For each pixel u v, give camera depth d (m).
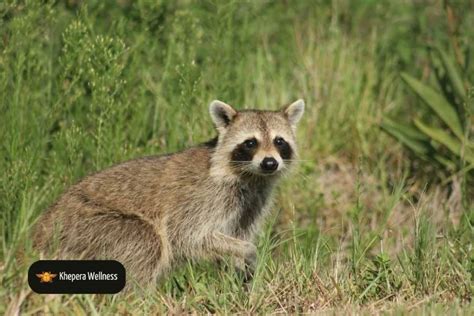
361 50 18.78
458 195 14.97
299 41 18.72
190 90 14.42
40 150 13.88
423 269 11.44
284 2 20.05
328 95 17.77
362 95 17.88
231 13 15.84
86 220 11.77
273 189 12.93
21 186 12.77
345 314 10.35
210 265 12.37
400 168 16.39
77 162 13.77
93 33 14.88
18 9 14.04
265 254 11.62
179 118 15.05
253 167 12.23
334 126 17.42
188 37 16.02
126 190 12.04
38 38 15.04
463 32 18.59
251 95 17.16
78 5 16.42
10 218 12.69
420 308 10.47
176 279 12.02
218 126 12.60
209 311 10.95
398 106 18.17
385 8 20.39
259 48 17.58
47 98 14.54
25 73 14.72
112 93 14.48
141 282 11.83
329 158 16.94
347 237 14.17
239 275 12.12
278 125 12.67
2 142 13.44
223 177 12.26
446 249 11.77
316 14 19.84
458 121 15.90
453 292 11.20
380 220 14.52
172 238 12.12
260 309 10.86
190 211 12.11
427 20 20.02
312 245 13.20
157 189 12.09
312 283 11.27
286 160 12.71
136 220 11.92
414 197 15.78
